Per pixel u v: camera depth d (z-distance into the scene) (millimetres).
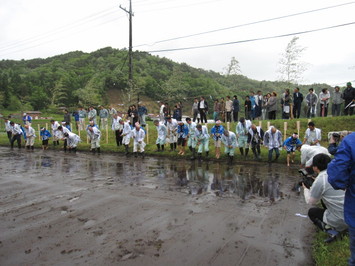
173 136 13328
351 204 2607
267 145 10523
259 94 15336
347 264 3355
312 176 4797
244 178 8367
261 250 3953
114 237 4422
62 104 63312
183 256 3793
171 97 39969
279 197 6477
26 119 20219
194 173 9148
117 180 8344
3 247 4160
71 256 3842
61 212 5637
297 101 14578
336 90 14453
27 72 89188
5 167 10812
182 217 5258
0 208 5938
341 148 2566
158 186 7555
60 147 16734
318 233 4445
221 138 11062
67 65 84938
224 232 4570
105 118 20719
